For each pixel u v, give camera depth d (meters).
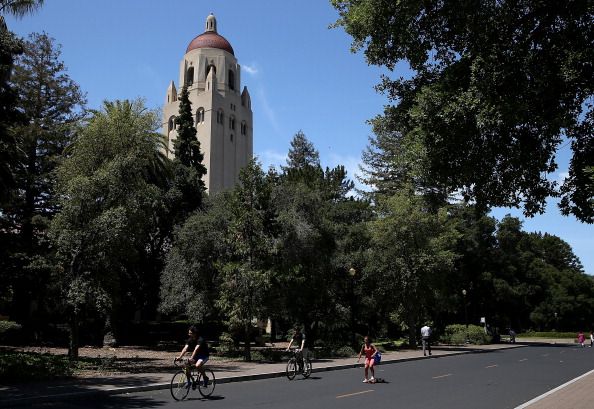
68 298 19.36
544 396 13.30
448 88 8.76
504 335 71.31
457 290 51.62
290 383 16.80
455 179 9.27
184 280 28.50
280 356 25.41
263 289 24.33
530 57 8.10
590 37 7.93
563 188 9.14
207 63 90.25
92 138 20.92
